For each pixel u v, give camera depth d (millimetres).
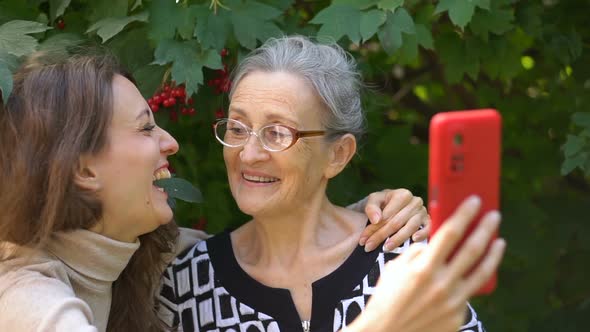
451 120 1422
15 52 2172
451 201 1434
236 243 2422
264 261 2338
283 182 2207
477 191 1438
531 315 3535
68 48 2361
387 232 2275
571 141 2650
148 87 2473
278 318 2273
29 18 2490
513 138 3584
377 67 3104
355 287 2252
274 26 2461
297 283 2295
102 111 2018
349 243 2301
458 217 1370
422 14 2623
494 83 3545
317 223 2320
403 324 1445
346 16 2426
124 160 2055
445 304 1419
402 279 1438
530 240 3441
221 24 2416
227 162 2271
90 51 2314
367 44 3125
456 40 2826
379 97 2992
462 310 1452
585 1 2949
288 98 2166
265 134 2188
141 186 2092
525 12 2770
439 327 1447
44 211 1982
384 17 2410
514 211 3480
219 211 2984
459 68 2840
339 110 2238
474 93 3662
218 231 2980
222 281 2344
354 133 2311
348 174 3023
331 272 2275
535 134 3557
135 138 2078
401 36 2451
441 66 3756
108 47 2453
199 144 2900
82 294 2115
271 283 2309
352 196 2984
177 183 2400
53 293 1881
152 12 2426
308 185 2244
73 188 2014
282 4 2574
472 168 1433
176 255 2455
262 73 2207
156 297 2408
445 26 2836
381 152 3260
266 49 2256
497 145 1438
